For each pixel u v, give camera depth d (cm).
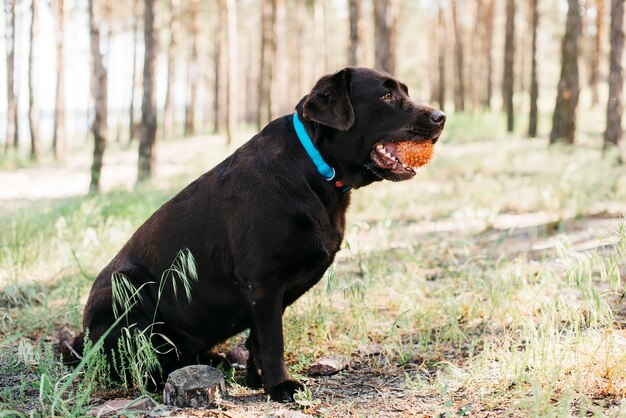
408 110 346
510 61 2339
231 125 2356
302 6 3322
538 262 570
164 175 1546
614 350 344
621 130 1204
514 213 930
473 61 3531
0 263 597
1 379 373
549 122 2705
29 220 741
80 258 613
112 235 689
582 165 1033
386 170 350
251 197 339
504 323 421
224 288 359
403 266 592
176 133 3831
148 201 870
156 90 1492
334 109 337
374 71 355
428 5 4331
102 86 1315
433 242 730
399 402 327
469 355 373
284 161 341
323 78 343
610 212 864
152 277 372
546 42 5034
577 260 402
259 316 341
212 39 4141
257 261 336
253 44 4834
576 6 1524
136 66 3103
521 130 2466
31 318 472
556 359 334
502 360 348
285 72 4131
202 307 365
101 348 363
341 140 344
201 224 359
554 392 314
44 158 2523
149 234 377
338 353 414
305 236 334
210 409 325
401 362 390
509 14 2323
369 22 3897
